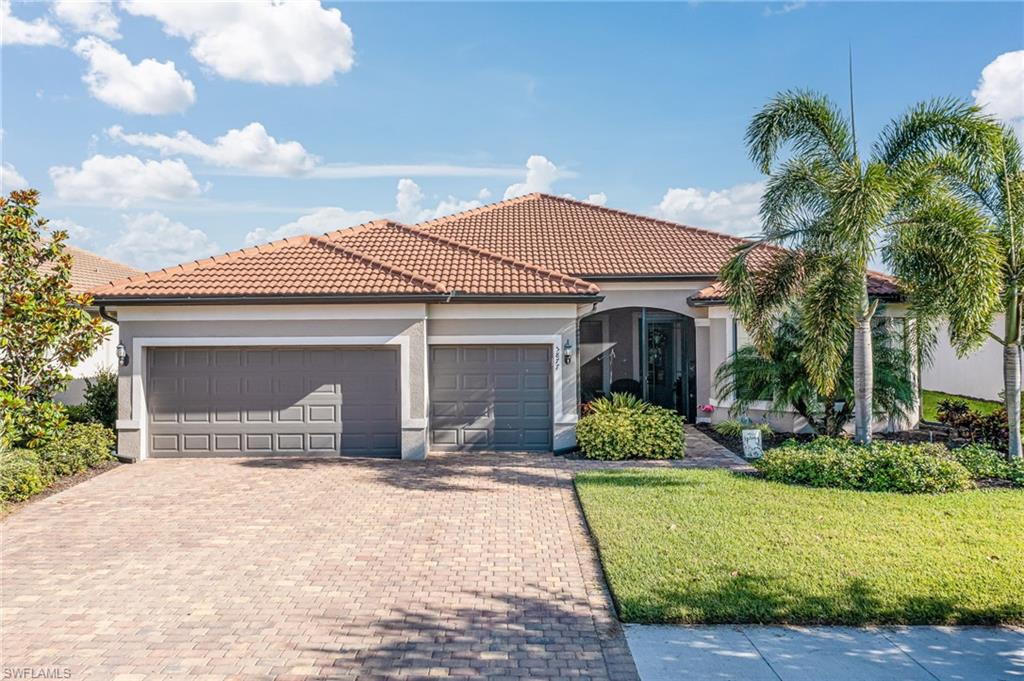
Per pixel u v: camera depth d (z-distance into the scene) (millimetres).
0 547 9039
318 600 7230
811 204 13633
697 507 10117
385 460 14734
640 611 6547
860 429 13203
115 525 10039
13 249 12633
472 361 15703
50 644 6250
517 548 8891
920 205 12891
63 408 13469
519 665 5777
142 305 14656
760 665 5676
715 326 19062
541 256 20203
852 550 8086
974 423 15125
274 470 13797
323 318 14945
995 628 6309
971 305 11672
